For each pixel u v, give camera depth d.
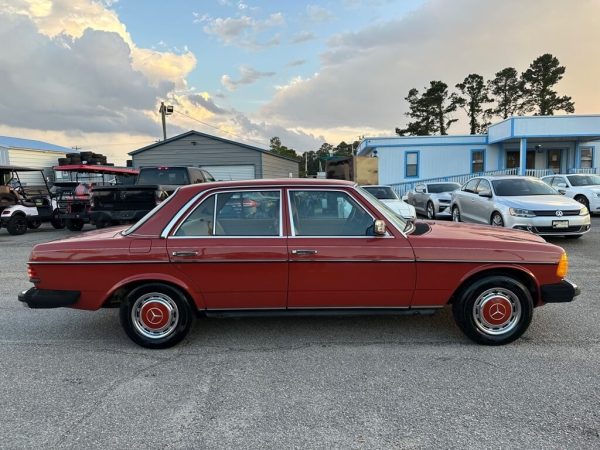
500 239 3.97
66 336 4.35
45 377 3.45
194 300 3.90
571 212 8.84
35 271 3.91
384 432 2.63
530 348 3.85
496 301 3.86
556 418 2.75
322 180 4.10
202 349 3.96
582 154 24.30
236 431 2.67
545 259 3.83
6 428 2.74
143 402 3.04
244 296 3.87
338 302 3.90
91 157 23.58
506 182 10.36
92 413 2.90
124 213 10.09
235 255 3.79
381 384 3.24
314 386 3.23
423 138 24.44
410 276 3.83
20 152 23.42
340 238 3.85
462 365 3.54
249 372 3.48
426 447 2.48
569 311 4.85
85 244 3.89
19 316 5.01
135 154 23.66
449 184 16.58
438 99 57.50
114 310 5.22
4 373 3.53
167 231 3.88
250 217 3.93
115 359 3.77
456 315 3.96
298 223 3.92
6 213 12.76
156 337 3.94
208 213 3.92
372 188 13.12
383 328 4.43
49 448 2.53
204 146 23.39
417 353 3.79
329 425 2.72
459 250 3.82
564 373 3.36
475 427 2.67
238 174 23.47
